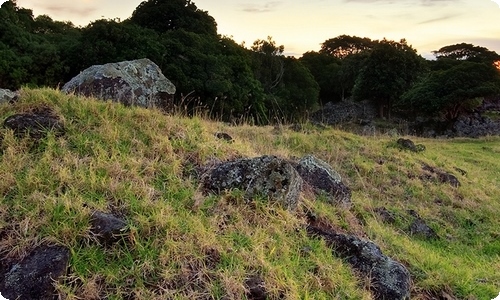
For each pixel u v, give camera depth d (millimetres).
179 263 3080
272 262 3326
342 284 3350
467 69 27297
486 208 6914
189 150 4660
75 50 17469
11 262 2957
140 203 3574
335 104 36125
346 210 4914
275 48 33281
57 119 4547
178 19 23625
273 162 4117
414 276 3984
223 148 4895
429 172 7859
